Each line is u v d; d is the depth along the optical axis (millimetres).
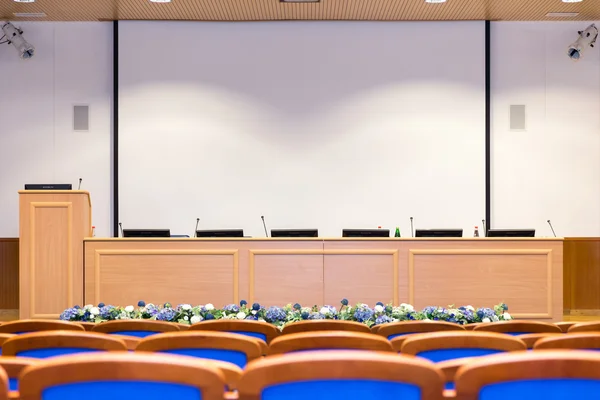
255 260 6453
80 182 9211
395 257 6465
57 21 9227
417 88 9250
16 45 9016
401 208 9258
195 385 1318
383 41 9258
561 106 9305
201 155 9234
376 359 1317
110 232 9227
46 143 9234
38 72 9234
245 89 9250
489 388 1346
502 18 9156
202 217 9234
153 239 6434
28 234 6398
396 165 9266
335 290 6461
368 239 6469
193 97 9234
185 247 6445
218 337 2209
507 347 2162
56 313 6387
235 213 9258
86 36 9250
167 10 8758
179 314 4406
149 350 2205
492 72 9320
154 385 1340
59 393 1331
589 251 9125
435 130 9242
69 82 9242
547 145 9305
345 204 9258
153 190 9211
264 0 8359
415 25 9258
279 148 9273
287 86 9258
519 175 9305
